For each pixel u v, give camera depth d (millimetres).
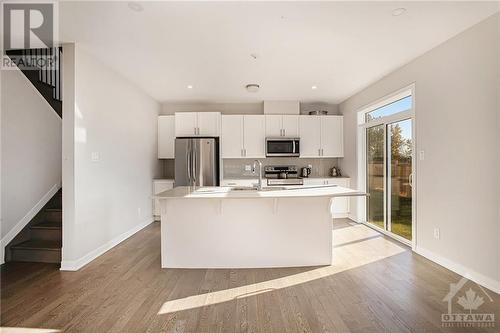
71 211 3016
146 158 5137
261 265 3162
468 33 2709
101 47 3102
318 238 3186
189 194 2945
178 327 1997
